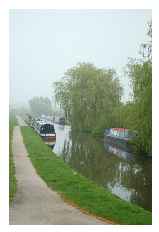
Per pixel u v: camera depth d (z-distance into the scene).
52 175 21.52
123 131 44.84
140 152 37.12
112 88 56.81
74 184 19.38
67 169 24.33
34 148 34.72
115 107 54.28
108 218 13.54
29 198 15.89
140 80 33.88
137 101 34.22
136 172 29.39
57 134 64.06
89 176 27.48
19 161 26.77
